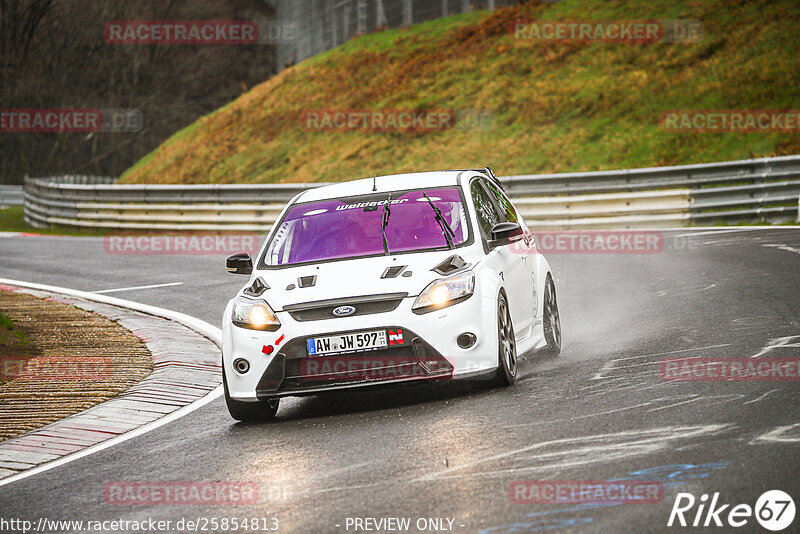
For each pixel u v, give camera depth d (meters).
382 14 140.62
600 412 17.09
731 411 16.31
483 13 126.38
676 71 93.00
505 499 12.82
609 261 42.97
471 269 19.98
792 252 39.56
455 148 94.62
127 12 194.38
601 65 99.62
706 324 25.78
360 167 98.75
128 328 33.59
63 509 14.95
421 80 112.62
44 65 187.62
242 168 110.75
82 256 57.22
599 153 83.62
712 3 102.38
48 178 112.50
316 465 15.84
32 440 20.03
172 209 70.12
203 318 35.81
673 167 57.44
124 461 17.88
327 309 19.39
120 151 193.88
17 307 38.47
